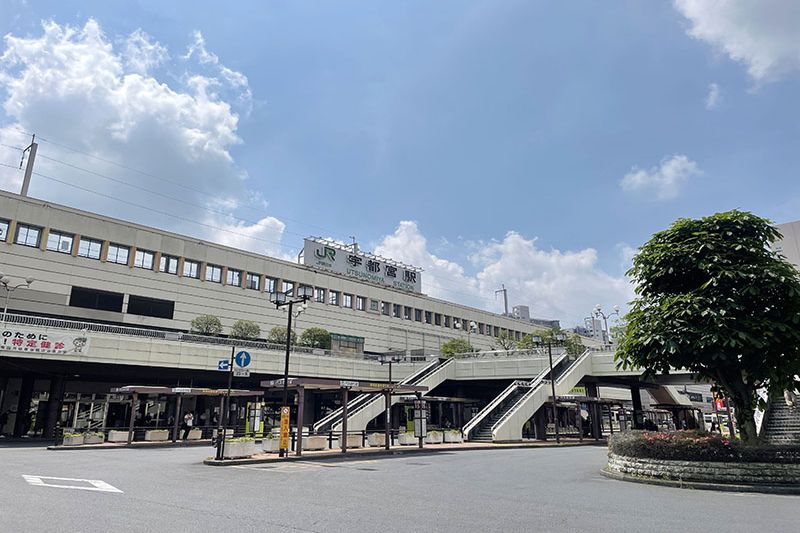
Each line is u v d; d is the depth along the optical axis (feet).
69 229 140.87
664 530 26.45
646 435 49.73
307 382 71.46
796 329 44.98
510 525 27.40
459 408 139.64
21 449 79.46
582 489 42.32
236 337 157.48
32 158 150.82
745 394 49.14
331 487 41.65
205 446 90.68
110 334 109.91
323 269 214.48
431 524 27.37
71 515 27.35
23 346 97.55
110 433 91.86
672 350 46.19
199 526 25.77
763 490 41.14
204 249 170.71
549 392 126.21
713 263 47.65
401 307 241.14
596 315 214.48
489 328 288.92
